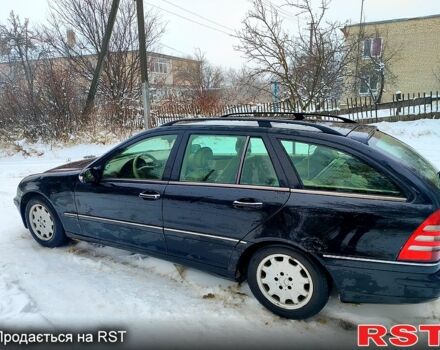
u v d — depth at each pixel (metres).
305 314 2.50
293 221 2.39
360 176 2.29
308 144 2.47
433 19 22.45
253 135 2.66
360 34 14.70
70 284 3.09
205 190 2.74
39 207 3.83
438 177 2.53
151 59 18.33
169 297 2.89
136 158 3.22
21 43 16.95
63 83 11.22
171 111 14.58
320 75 11.42
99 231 3.43
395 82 23.16
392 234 2.15
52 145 10.65
